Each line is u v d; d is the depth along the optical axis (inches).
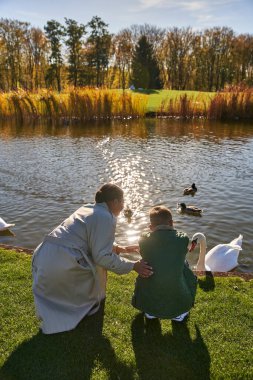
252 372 152.0
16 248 277.6
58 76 2709.2
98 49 2689.5
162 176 592.4
